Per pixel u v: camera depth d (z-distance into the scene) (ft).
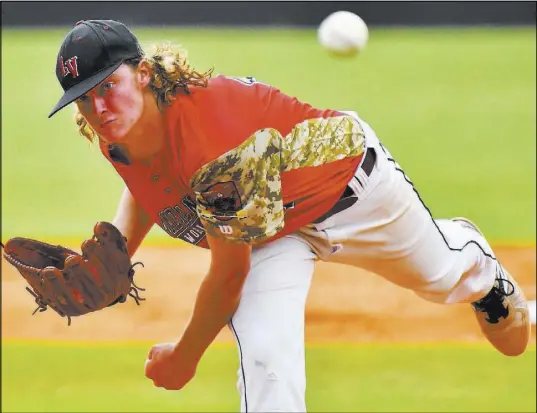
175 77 36.60
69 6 145.48
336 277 76.54
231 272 38.45
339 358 62.59
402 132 111.04
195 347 40.50
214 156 36.52
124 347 66.33
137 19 145.48
